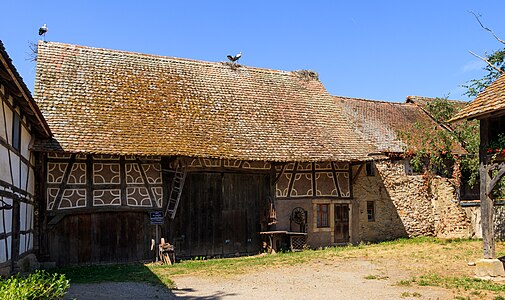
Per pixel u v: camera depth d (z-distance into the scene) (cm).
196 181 1523
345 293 870
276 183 1633
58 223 1338
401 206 1839
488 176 1028
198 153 1430
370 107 2205
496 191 1653
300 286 954
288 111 1816
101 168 1395
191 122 1577
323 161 1595
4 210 877
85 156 1380
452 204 1812
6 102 885
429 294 841
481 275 1003
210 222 1527
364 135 1936
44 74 1519
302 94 1952
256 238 1598
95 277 1094
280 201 1633
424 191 1884
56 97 1458
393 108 2258
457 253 1357
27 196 1173
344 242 1722
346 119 1917
